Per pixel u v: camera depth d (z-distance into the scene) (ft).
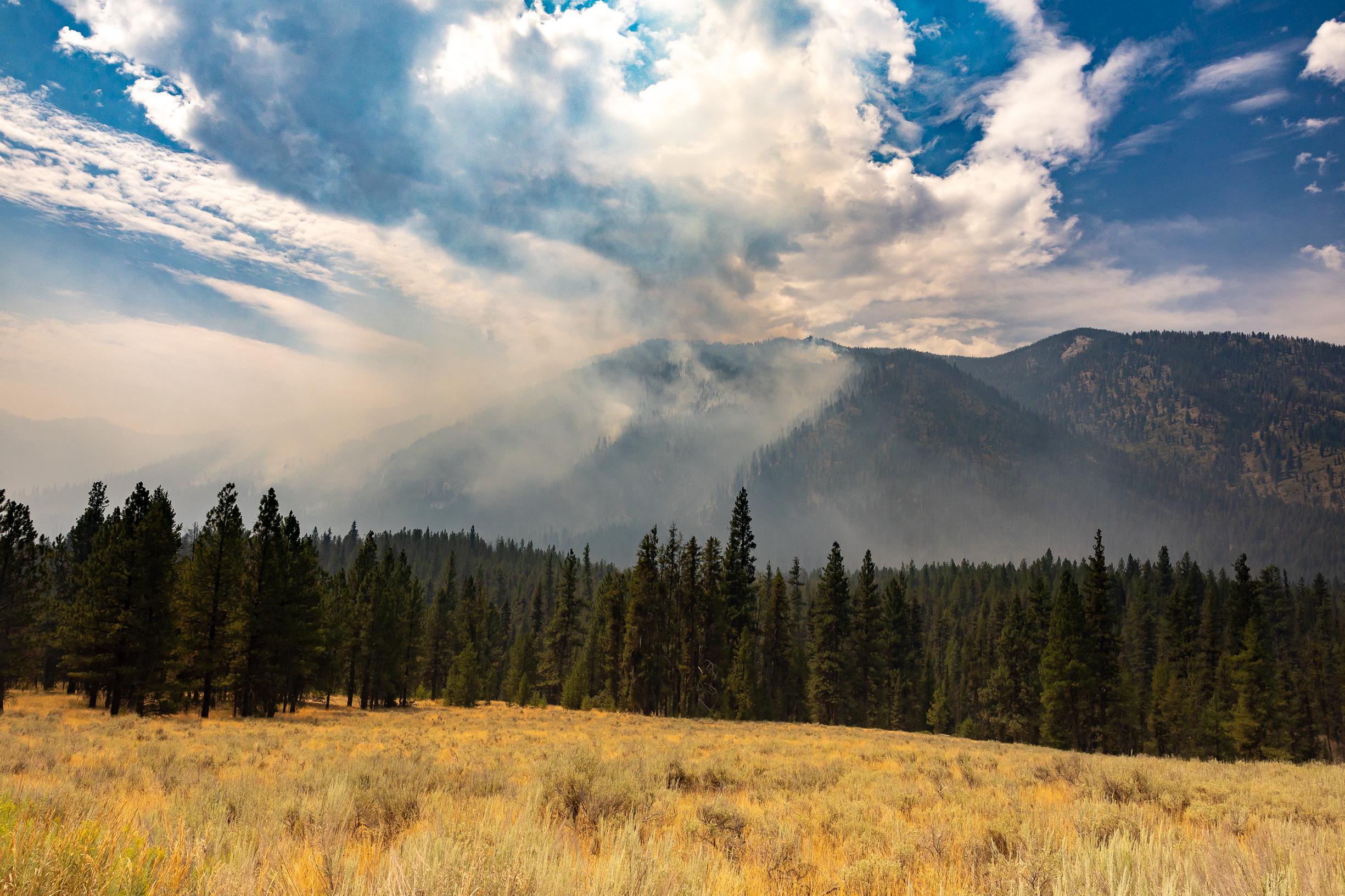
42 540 140.46
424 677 320.91
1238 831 29.84
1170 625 285.02
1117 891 16.85
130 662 137.18
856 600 269.03
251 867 16.17
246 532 153.79
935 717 261.03
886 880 20.56
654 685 221.66
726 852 24.09
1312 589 420.36
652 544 229.25
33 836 14.89
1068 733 185.78
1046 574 567.18
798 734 126.21
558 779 34.14
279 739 81.82
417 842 18.21
